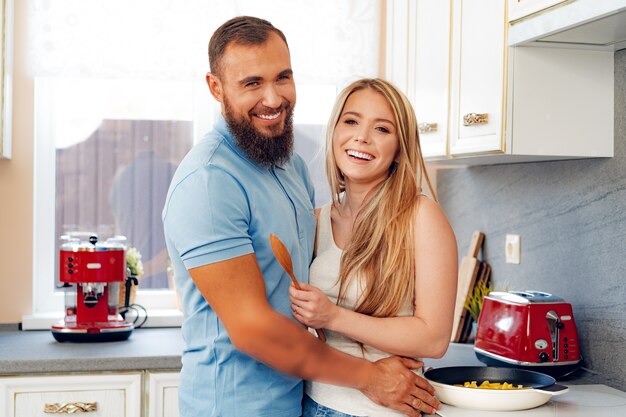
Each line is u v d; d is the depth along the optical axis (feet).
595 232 7.81
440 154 8.75
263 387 6.00
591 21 6.13
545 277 8.70
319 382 6.08
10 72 10.00
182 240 5.73
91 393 8.55
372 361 6.23
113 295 9.81
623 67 7.35
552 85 7.36
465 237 10.66
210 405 6.04
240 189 5.88
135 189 10.91
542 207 8.75
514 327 7.66
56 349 8.93
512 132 7.29
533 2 6.81
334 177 6.70
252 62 5.79
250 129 5.90
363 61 10.69
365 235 6.33
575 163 8.13
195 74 10.34
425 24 9.23
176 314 10.51
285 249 5.66
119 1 10.16
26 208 10.30
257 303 5.64
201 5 10.31
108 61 10.17
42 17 10.06
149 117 10.91
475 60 7.86
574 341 7.68
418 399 6.12
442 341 6.15
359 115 6.37
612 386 7.50
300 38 10.55
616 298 7.48
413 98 9.64
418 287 6.22
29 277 10.32
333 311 5.88
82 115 10.75
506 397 6.23
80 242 9.84
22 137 10.25
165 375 8.69
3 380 8.34
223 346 5.98
